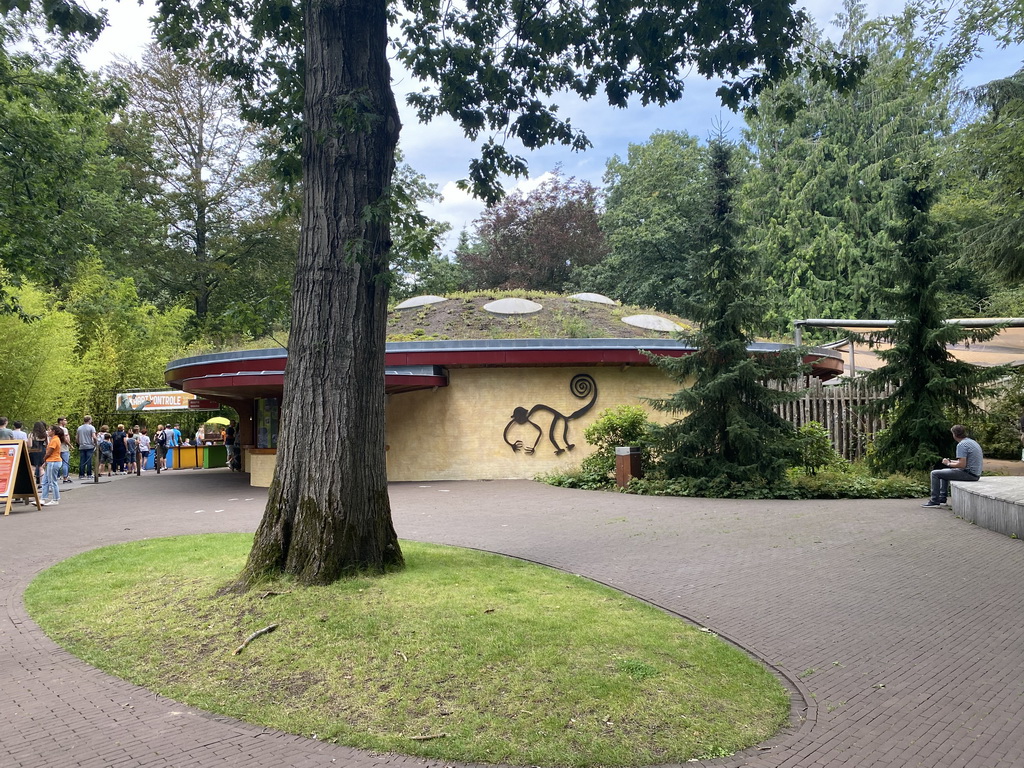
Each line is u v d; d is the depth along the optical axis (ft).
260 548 21.18
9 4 27.89
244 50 30.09
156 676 16.05
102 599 21.57
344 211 21.67
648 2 29.91
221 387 52.24
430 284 155.53
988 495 31.07
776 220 124.98
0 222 51.98
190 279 118.83
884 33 42.96
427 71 31.65
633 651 16.17
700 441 44.14
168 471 87.51
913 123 118.93
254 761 12.34
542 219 150.51
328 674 15.40
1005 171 52.80
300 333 21.68
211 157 119.75
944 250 48.03
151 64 112.88
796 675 15.58
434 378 55.36
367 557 21.61
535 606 19.17
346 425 21.44
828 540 28.86
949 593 21.39
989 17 39.83
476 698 14.17
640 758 12.23
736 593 21.43
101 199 91.91
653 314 78.54
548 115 33.24
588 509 38.06
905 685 14.97
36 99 52.70
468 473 57.57
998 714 13.56
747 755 12.34
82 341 96.02
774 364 44.06
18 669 16.65
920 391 47.14
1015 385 54.49
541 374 58.13
